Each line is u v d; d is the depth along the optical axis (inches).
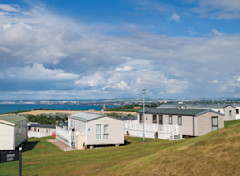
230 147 481.1
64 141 1363.2
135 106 6122.1
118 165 625.3
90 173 609.0
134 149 951.0
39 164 796.6
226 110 2074.3
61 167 729.0
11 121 1038.4
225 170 412.5
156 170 493.7
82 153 983.6
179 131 1416.1
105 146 1200.8
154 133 1469.0
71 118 1466.5
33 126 2176.4
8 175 673.0
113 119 1198.9
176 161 502.6
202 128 1331.2
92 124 1167.0
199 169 441.1
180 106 1685.5
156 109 1721.2
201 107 2094.0
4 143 1005.8
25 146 1248.2
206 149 509.4
